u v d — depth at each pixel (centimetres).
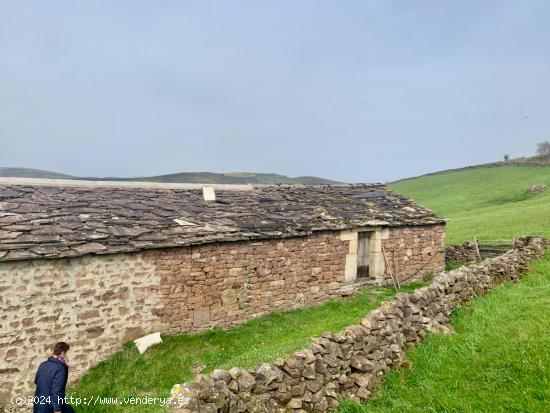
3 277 718
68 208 950
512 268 1111
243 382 470
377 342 626
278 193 1509
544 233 1788
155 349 851
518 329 694
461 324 777
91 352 805
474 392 532
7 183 1045
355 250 1302
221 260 993
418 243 1485
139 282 873
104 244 830
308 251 1177
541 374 536
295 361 523
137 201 1109
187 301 938
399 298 722
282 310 1111
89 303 807
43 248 758
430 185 5141
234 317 1012
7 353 718
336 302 1199
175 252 922
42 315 755
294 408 500
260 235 1053
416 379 592
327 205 1442
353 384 570
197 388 427
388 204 1595
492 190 4184
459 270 944
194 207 1159
